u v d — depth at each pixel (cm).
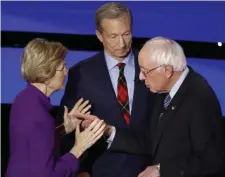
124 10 866
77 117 852
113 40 870
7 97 1357
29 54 729
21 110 711
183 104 773
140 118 899
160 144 788
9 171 695
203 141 746
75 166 739
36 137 686
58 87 755
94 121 782
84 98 909
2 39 1370
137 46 1403
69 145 901
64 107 870
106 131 872
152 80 780
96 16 880
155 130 834
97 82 910
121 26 858
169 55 765
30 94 727
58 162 720
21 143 689
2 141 1306
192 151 770
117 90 920
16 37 1377
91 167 910
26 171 677
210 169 741
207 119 752
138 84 909
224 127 1198
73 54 1376
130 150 878
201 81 787
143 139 891
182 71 787
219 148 748
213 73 1401
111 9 860
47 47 734
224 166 762
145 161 913
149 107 904
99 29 882
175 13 1417
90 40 1386
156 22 1418
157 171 773
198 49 1412
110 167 908
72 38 1389
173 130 776
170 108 782
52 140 701
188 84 782
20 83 1371
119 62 923
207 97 766
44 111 714
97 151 914
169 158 776
